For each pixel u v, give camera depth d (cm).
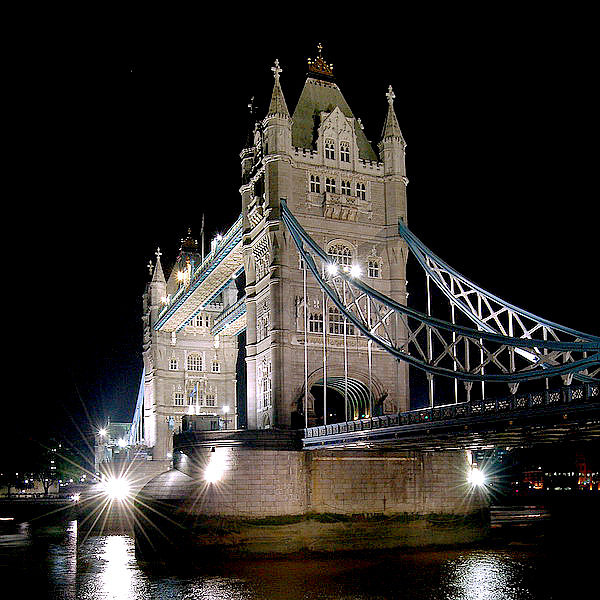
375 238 7788
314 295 7425
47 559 6444
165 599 4553
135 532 6550
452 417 4709
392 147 7988
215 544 6088
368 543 6275
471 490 6719
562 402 3916
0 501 13775
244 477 6194
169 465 10381
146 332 12644
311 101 8169
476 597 4388
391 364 7544
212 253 9500
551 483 15488
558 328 5450
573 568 5275
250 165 8312
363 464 6412
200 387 11956
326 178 7731
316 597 4462
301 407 7156
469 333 5088
